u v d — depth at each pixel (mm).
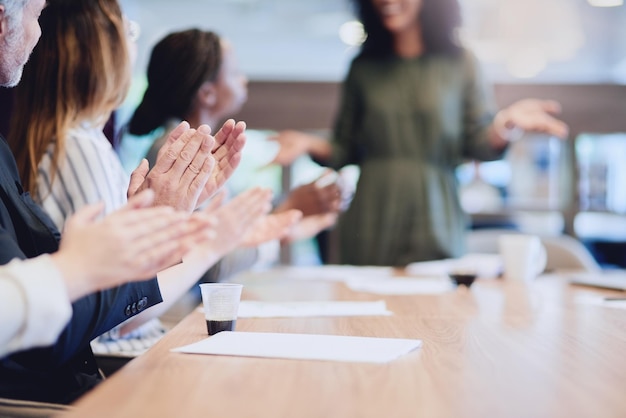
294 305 1606
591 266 3143
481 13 4258
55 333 784
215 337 1119
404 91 3020
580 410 719
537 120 2615
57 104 1618
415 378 854
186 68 2357
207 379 835
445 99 3002
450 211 3064
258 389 789
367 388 800
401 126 3025
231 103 2527
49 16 1646
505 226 5996
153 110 2422
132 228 827
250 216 1585
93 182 1555
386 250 3045
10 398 1099
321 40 7156
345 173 3324
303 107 6348
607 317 1448
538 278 2461
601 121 6359
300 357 964
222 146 1417
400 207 3023
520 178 6520
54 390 1147
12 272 777
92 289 817
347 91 3184
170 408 703
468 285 2039
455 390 795
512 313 1508
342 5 6465
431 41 3035
